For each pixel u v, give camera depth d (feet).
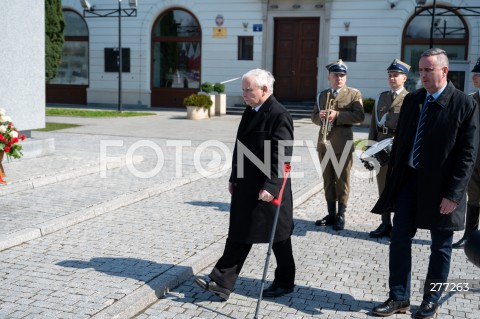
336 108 21.68
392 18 69.77
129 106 81.30
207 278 16.33
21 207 22.31
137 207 23.91
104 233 19.86
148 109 78.23
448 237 14.01
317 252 19.20
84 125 55.42
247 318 13.82
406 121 14.34
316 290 15.76
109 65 81.87
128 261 16.90
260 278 16.57
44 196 24.32
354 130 57.72
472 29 66.74
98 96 82.84
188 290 15.52
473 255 11.07
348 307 14.65
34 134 46.60
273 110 14.20
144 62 80.53
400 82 20.44
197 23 78.28
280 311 14.29
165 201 25.18
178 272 16.01
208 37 77.46
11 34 32.37
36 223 19.99
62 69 84.69
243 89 14.34
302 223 22.93
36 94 34.30
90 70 82.74
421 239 21.20
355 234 21.54
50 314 13.08
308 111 69.41
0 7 31.63
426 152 13.74
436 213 13.67
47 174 27.71
